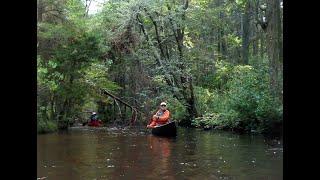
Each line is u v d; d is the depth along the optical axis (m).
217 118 23.39
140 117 27.33
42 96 21.88
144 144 16.70
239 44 35.19
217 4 32.59
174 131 19.83
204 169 10.74
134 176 9.87
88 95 25.52
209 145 15.98
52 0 21.00
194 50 29.34
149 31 28.77
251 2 28.11
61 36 21.78
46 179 9.49
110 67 26.77
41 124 21.47
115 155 13.46
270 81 19.30
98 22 26.27
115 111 28.48
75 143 16.94
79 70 23.45
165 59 27.45
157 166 11.29
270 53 19.38
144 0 25.97
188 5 27.67
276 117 19.06
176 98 27.17
